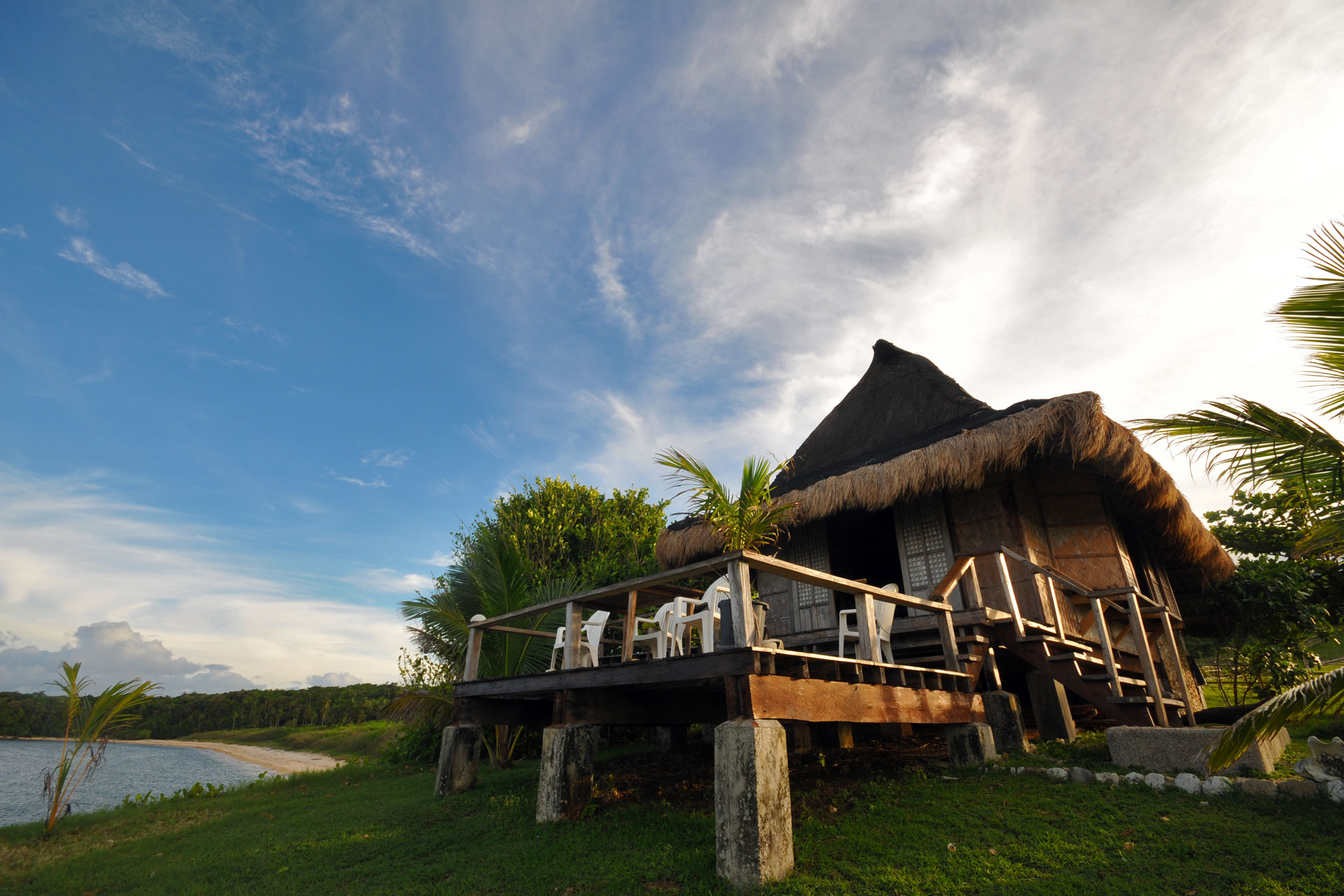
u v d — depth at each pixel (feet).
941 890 12.24
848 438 41.78
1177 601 46.88
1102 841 13.85
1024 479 31.40
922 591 31.17
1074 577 30.25
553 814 18.42
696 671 15.71
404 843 18.75
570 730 19.35
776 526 30.07
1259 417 14.34
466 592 39.70
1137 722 21.50
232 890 16.25
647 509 61.11
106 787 52.49
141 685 28.99
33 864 21.38
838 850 14.32
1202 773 17.25
